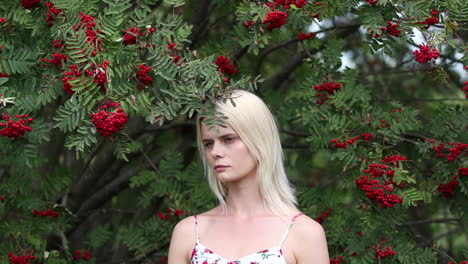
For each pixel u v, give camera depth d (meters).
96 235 4.31
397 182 3.26
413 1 2.95
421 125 3.62
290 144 4.29
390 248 3.48
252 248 2.54
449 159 3.44
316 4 3.09
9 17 3.01
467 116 3.54
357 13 3.21
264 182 2.65
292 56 4.52
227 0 3.77
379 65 5.09
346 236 3.67
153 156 4.97
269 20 3.04
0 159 3.59
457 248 5.16
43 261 3.65
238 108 2.60
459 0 3.00
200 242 2.64
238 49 3.53
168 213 4.07
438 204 4.88
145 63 2.77
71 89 2.54
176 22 2.94
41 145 4.69
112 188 4.51
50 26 2.92
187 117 4.59
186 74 2.70
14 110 2.77
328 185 4.32
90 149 2.75
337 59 3.73
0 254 3.55
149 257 4.30
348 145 3.47
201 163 4.21
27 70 2.92
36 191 3.98
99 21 2.72
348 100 3.71
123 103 2.59
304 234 2.57
